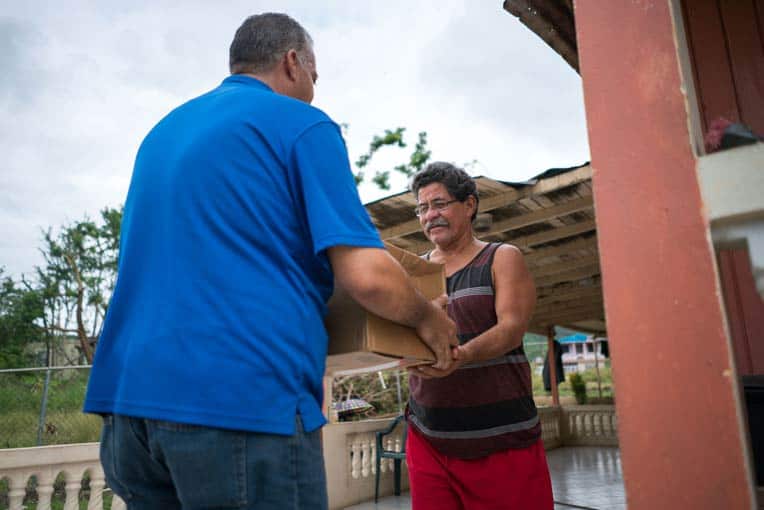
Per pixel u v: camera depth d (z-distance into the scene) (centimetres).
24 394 1009
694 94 93
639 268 86
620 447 83
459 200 199
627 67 93
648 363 83
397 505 591
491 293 186
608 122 93
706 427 78
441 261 203
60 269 2075
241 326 93
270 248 100
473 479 177
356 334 111
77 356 2086
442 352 121
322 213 100
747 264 235
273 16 131
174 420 89
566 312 1236
